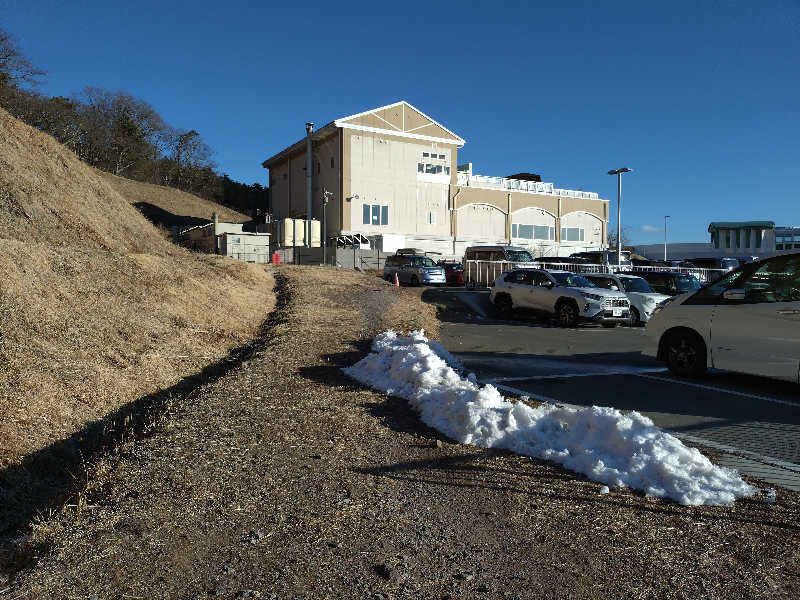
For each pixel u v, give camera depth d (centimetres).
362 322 1283
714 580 297
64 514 368
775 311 739
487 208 5241
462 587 287
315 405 617
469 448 496
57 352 771
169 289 1244
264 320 1416
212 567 299
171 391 811
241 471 431
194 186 8419
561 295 1612
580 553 323
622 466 436
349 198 4503
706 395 740
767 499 398
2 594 273
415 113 4781
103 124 7562
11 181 1293
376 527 349
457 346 1186
